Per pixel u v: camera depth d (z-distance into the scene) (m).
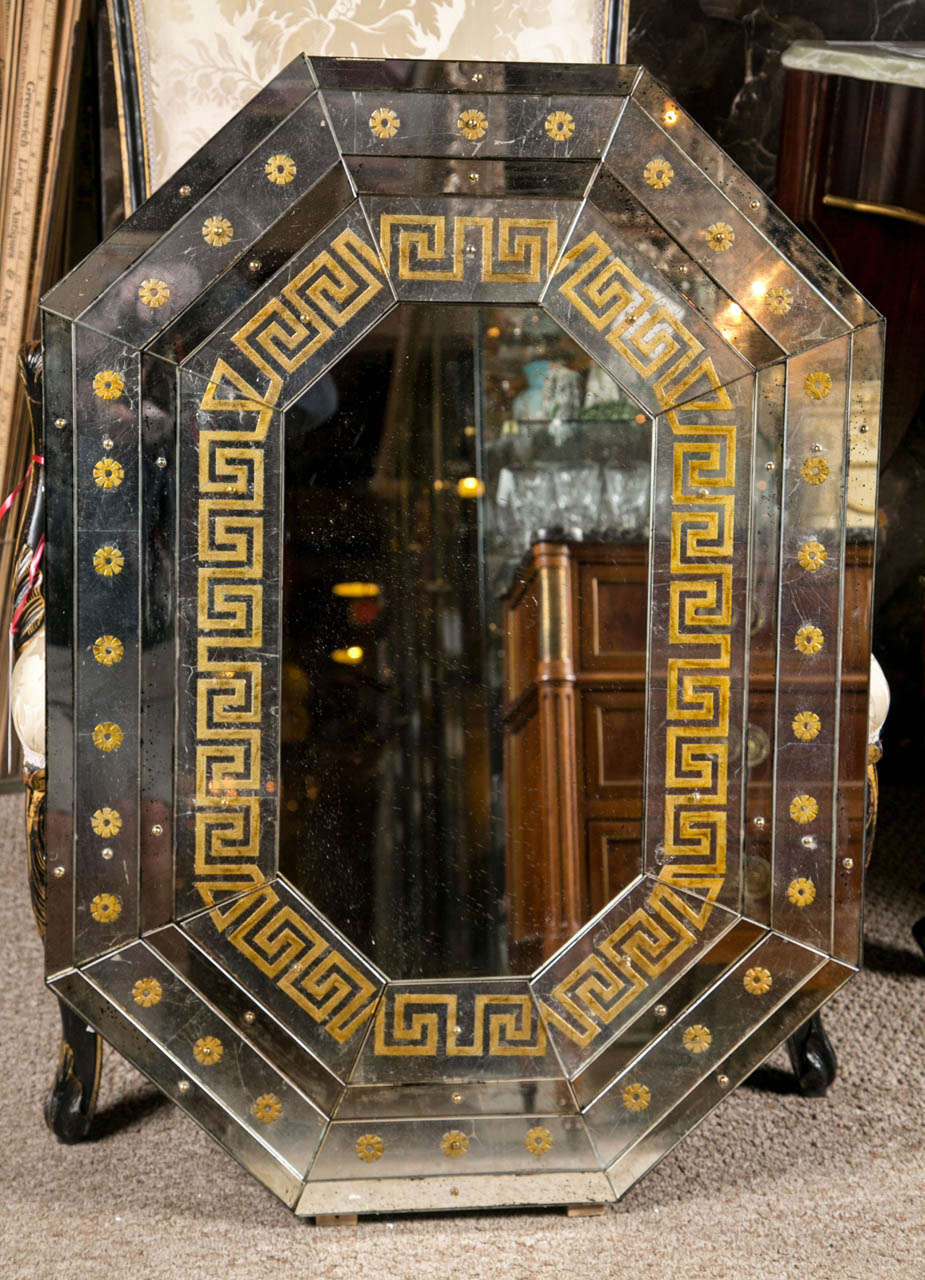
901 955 1.57
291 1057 1.07
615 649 1.07
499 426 1.04
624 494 1.05
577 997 1.08
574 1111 1.09
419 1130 1.08
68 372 0.98
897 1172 1.18
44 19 1.62
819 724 1.07
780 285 1.02
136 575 1.01
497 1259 1.06
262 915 1.05
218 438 1.01
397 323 1.02
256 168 0.97
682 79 1.88
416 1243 1.08
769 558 1.05
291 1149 1.07
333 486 1.03
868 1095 1.30
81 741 1.01
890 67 1.64
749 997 1.09
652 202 1.00
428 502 1.05
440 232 1.01
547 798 1.07
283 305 1.00
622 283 1.02
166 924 1.04
